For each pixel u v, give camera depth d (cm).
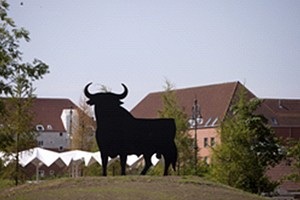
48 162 6128
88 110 8881
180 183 3856
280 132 14000
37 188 3822
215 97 14325
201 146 13812
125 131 4091
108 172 6719
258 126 6469
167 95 7106
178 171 6812
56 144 14638
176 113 7044
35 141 5894
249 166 6106
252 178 6109
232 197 3659
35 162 6222
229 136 6172
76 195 3494
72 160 6312
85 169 7162
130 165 6425
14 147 5569
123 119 4097
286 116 14275
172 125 4138
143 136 4100
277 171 8700
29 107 5744
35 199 3503
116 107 4100
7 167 5784
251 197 3784
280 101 14575
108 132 4078
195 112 7362
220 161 6128
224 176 6066
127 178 3919
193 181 3947
